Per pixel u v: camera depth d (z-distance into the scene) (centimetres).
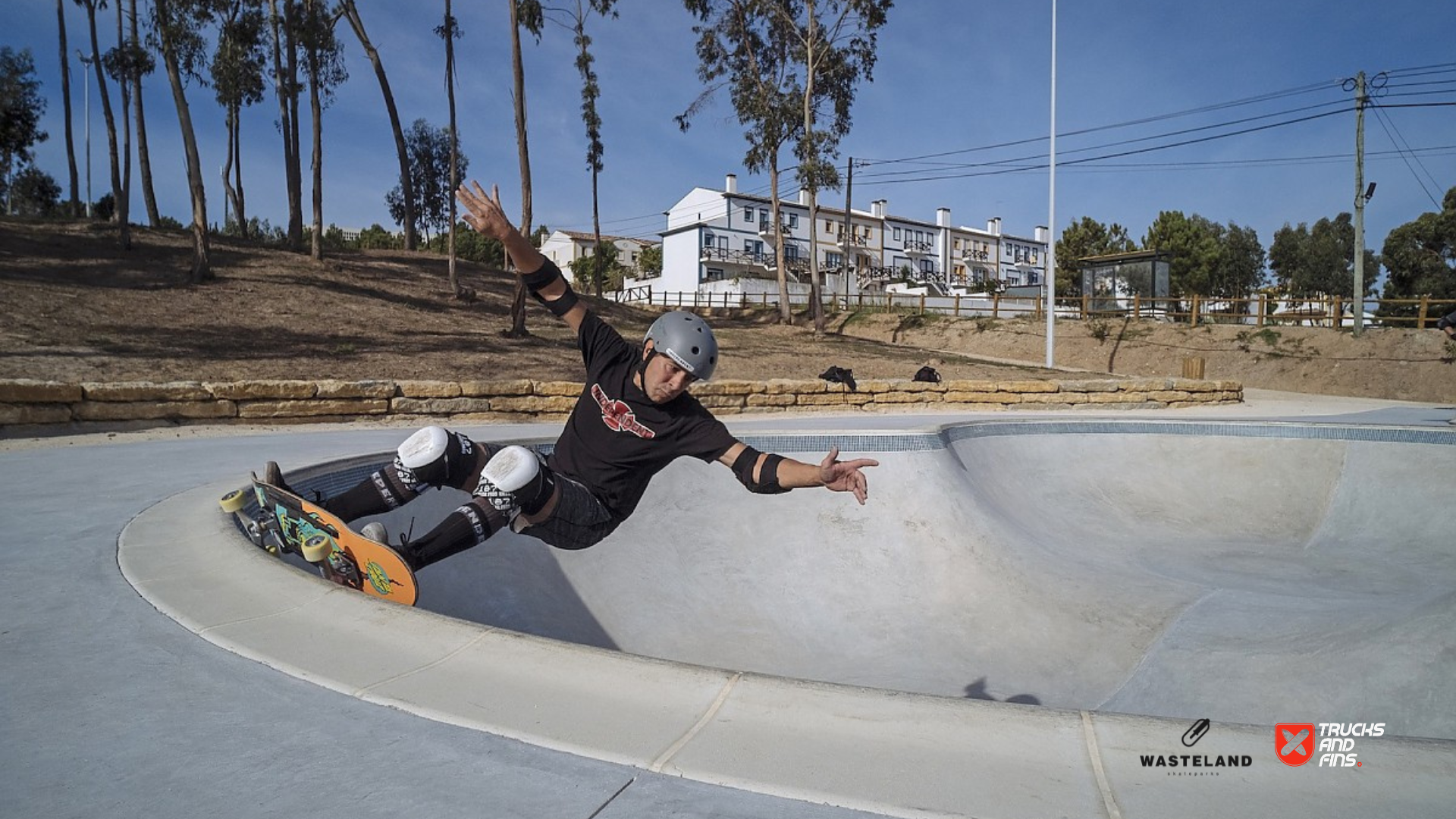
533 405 1202
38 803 161
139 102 2425
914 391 1609
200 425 959
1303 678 460
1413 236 4562
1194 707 468
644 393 257
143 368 1203
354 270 2603
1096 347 2920
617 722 193
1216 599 638
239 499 363
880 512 724
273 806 161
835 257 6750
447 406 1139
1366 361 2452
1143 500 944
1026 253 8306
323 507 302
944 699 193
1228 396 1931
